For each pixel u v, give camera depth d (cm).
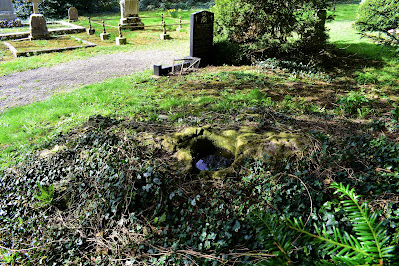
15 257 350
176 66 925
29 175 446
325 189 323
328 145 392
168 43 1448
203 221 327
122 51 1291
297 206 312
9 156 499
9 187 440
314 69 908
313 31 956
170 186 369
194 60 970
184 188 369
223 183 368
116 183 384
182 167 400
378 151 375
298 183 333
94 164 427
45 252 349
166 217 342
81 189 405
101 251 333
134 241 327
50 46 1369
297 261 240
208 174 384
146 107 634
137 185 378
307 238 177
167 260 299
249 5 972
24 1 2219
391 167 339
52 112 652
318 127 480
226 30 1059
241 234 303
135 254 315
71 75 973
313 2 945
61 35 1647
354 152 376
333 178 340
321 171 352
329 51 1005
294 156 381
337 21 1720
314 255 247
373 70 909
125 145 441
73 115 626
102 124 509
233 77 834
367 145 396
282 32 998
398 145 373
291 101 648
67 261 334
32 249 355
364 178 329
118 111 615
